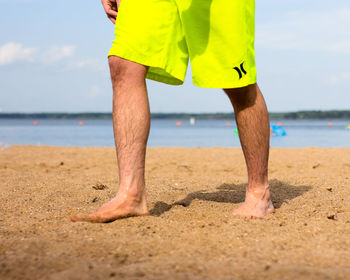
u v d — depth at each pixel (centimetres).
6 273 126
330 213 219
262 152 214
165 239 163
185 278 120
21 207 241
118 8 204
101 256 143
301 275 123
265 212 213
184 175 436
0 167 514
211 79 204
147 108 198
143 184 200
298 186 312
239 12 196
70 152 764
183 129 3588
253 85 209
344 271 126
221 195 275
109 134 2364
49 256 141
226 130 3175
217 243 159
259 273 125
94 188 314
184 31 204
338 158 621
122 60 196
